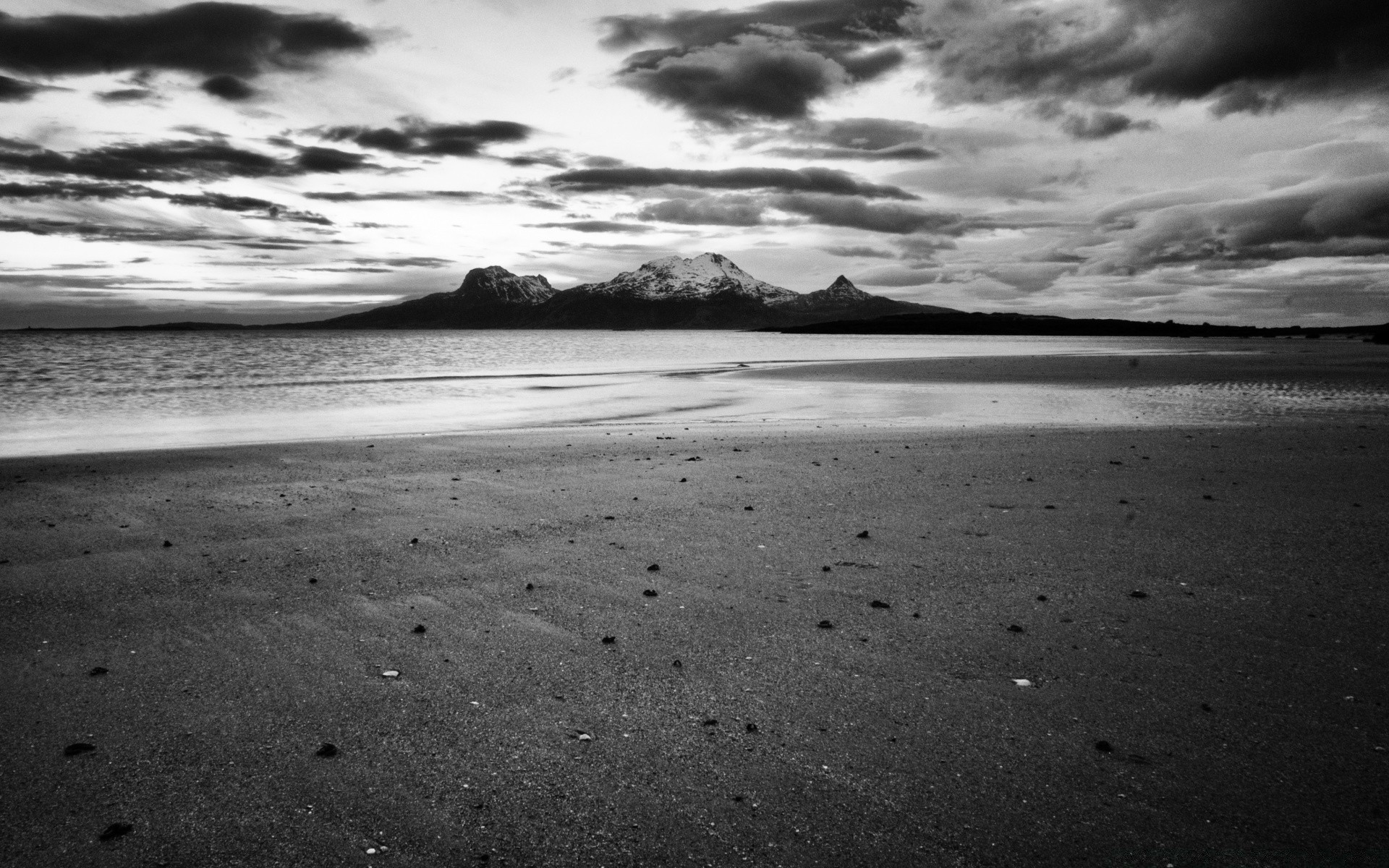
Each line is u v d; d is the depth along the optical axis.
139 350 102.69
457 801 4.36
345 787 4.48
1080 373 51.34
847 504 11.79
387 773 4.63
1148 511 11.12
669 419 26.73
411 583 8.23
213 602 7.70
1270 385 40.19
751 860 3.87
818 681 5.85
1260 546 9.28
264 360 77.00
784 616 7.21
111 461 16.42
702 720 5.27
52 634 6.87
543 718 5.31
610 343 186.50
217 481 14.12
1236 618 6.98
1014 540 9.66
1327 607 7.23
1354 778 4.49
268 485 13.76
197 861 3.84
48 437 23.06
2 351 96.75
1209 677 5.82
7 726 5.20
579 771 4.66
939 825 4.12
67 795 4.40
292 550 9.54
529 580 8.32
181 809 4.27
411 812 4.25
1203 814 4.18
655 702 5.53
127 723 5.24
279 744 4.97
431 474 14.74
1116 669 5.99
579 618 7.20
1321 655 6.18
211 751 4.88
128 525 10.83
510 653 6.41
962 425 23.34
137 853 3.90
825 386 42.50
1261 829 4.05
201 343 152.12
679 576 8.38
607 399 35.41
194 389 41.09
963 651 6.38
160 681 5.91
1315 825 4.07
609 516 11.19
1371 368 54.03
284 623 7.12
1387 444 17.67
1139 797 4.34
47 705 5.52
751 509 11.56
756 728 5.15
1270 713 5.26
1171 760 4.71
